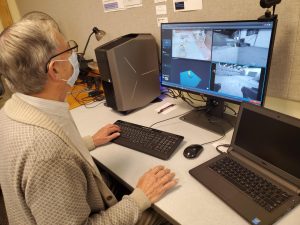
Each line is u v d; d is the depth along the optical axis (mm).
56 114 823
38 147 655
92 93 1828
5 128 721
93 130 1360
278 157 858
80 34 2289
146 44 1475
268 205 771
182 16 1386
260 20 934
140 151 1123
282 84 1121
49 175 656
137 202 844
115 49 1345
